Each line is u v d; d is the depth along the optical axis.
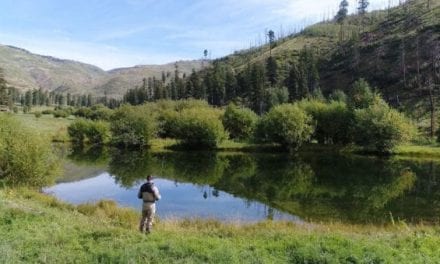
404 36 168.25
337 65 176.88
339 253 15.27
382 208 40.69
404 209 40.28
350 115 94.00
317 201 44.41
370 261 14.64
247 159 79.38
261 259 14.60
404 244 18.20
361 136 87.25
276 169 67.12
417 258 15.62
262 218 36.53
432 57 141.25
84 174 62.69
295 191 49.84
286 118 88.19
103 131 109.56
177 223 25.55
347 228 26.17
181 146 100.19
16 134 39.72
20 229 18.33
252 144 100.62
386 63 156.75
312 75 160.12
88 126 109.75
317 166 69.44
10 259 13.56
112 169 67.50
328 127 96.31
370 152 87.31
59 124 144.12
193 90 179.38
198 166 71.00
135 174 63.03
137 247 15.56
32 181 38.53
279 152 90.06
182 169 67.81
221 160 78.19
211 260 14.45
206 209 40.44
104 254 14.66
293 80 155.25
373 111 85.25
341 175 60.66
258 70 155.50
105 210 28.75
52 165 40.69
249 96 165.75
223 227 23.67
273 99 141.62
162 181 57.34
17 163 37.31
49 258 14.29
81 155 85.38
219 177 60.38
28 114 174.12
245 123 108.31
